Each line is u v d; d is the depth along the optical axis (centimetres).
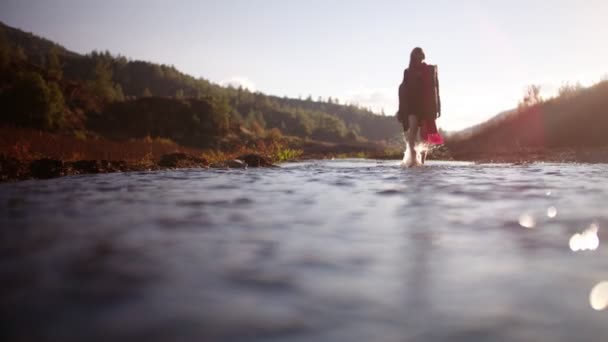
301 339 74
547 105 1961
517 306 89
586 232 163
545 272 113
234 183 359
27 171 459
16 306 86
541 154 1190
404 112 775
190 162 706
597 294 96
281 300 92
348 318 83
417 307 89
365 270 115
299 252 133
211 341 72
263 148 1165
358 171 528
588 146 1458
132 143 1728
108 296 92
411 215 200
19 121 4550
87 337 72
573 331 77
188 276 107
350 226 175
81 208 216
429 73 767
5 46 6053
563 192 288
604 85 1797
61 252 128
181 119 6638
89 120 5944
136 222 179
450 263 122
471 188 316
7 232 156
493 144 1798
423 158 887
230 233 160
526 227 171
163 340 72
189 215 198
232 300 91
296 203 240
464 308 89
